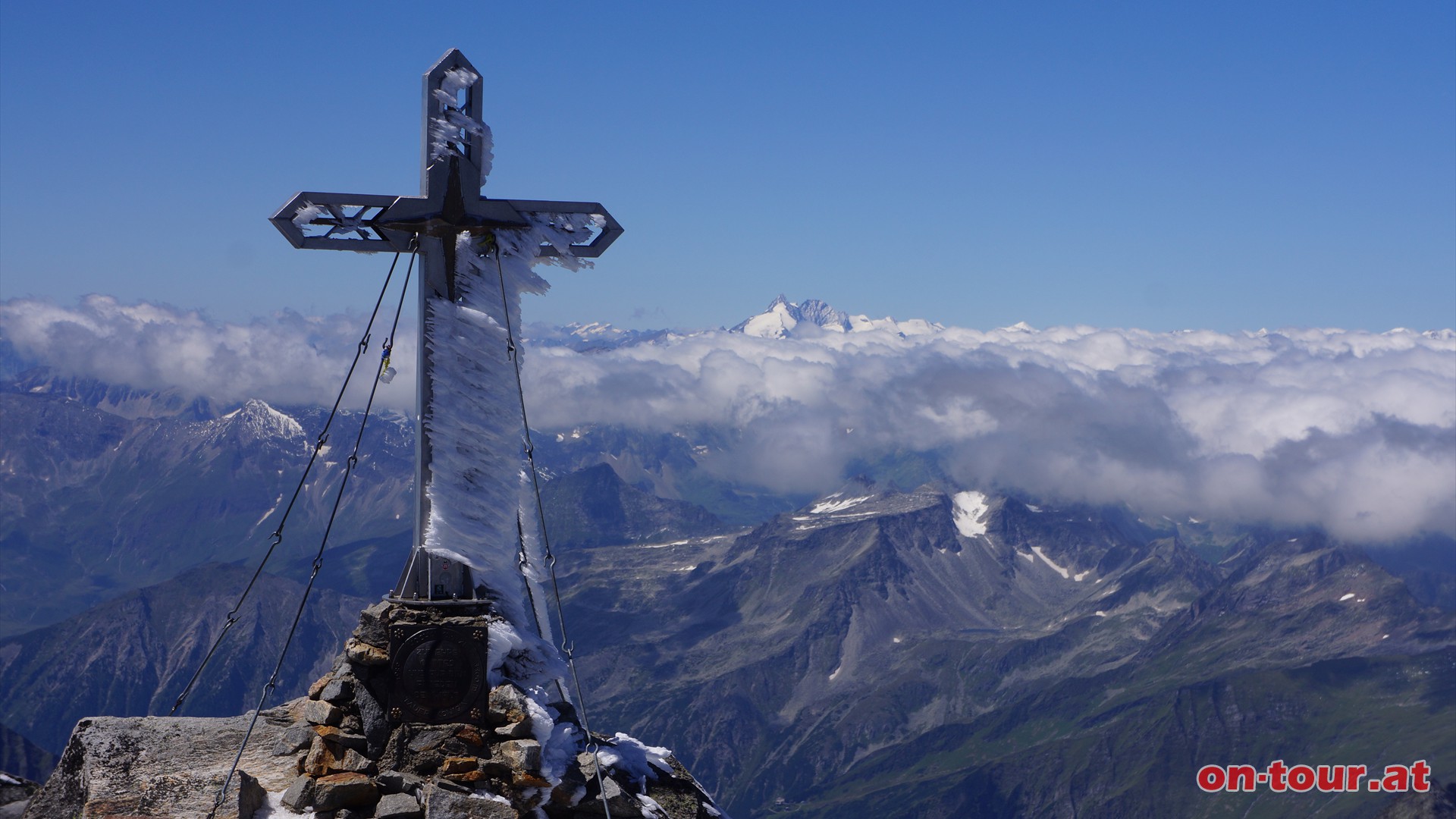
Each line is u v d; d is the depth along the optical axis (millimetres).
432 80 17969
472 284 18438
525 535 18828
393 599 17734
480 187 18562
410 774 16938
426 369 18109
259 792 16578
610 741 19328
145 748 17688
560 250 19172
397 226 18031
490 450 18203
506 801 16547
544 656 18391
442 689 17250
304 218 17516
